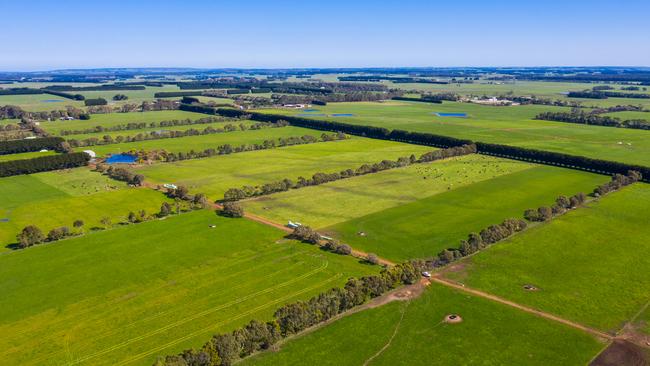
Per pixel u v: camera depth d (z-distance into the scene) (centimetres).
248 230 15312
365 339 9681
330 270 12556
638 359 9100
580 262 13100
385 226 15788
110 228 15538
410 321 10300
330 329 10006
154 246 14088
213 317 10369
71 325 10100
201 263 12950
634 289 11662
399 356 9162
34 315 10475
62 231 14675
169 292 11425
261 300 11056
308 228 14675
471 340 9662
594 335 9838
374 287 11244
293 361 8988
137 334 9762
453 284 11894
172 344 9431
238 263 12950
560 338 9725
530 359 9094
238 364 8875
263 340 9331
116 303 10956
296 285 11756
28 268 12694
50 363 8888
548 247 14038
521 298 11244
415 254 13650
